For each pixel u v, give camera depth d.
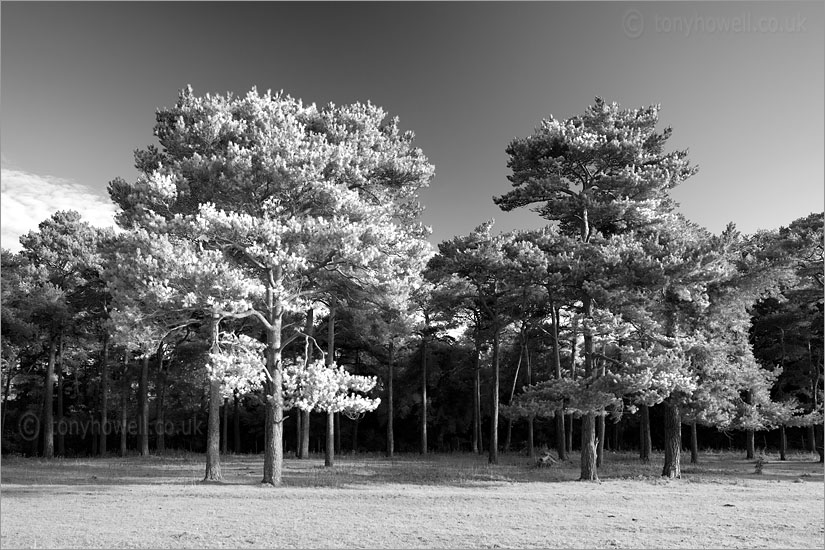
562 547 11.15
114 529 12.62
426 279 34.34
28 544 11.13
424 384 45.81
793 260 27.17
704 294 26.12
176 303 20.75
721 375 27.77
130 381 46.56
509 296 33.75
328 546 11.05
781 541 11.93
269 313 22.94
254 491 19.75
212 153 24.25
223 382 20.72
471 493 20.09
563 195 28.59
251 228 19.98
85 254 41.44
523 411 25.91
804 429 50.91
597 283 24.89
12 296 36.78
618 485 23.53
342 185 23.05
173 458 38.72
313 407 21.53
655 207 28.28
